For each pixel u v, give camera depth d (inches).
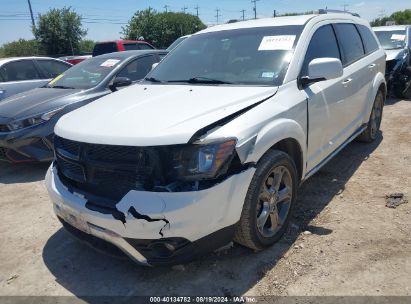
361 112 193.2
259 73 135.2
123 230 99.0
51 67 340.2
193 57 157.5
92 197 106.9
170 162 98.1
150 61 265.3
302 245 124.0
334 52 164.4
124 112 116.1
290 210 130.3
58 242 139.3
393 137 231.1
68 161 113.1
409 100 341.7
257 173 109.9
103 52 583.2
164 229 96.5
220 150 99.2
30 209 169.0
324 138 151.6
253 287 107.3
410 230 128.0
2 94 298.4
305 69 139.4
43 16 1777.8
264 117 113.6
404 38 373.4
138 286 111.8
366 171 181.8
